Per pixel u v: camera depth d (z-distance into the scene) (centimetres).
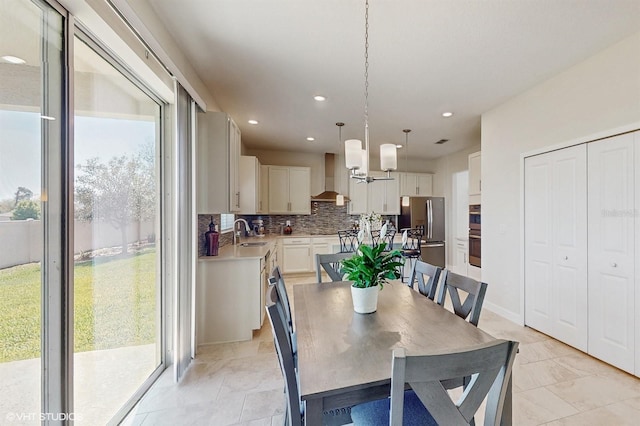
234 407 174
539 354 239
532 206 289
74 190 129
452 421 80
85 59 140
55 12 114
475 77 262
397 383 74
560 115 257
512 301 313
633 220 206
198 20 184
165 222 219
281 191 554
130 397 177
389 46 213
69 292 120
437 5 170
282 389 193
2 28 94
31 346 106
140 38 158
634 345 206
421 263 212
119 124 167
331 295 187
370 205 608
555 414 166
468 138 475
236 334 268
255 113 359
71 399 121
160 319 217
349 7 172
